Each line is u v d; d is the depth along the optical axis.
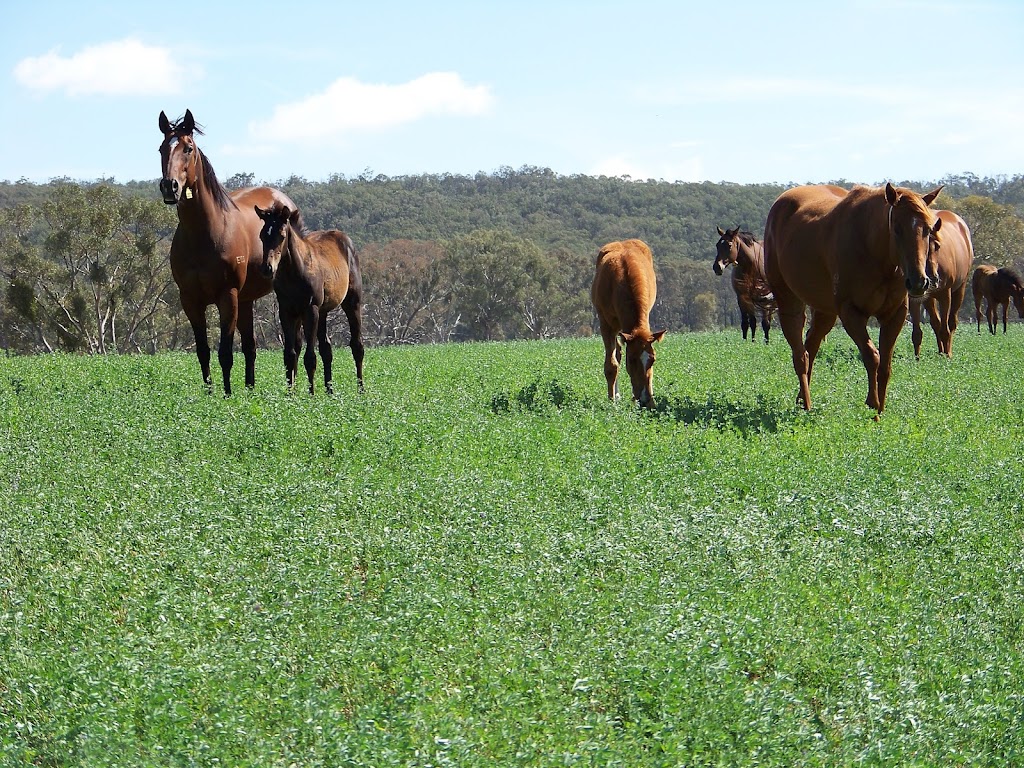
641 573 7.18
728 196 155.12
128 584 7.02
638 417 12.76
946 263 20.86
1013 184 154.25
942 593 7.14
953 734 5.22
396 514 8.62
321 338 15.84
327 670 5.77
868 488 9.40
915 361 20.38
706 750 5.04
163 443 11.09
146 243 58.66
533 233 128.12
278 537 7.99
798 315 15.12
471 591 7.01
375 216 133.50
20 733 5.16
